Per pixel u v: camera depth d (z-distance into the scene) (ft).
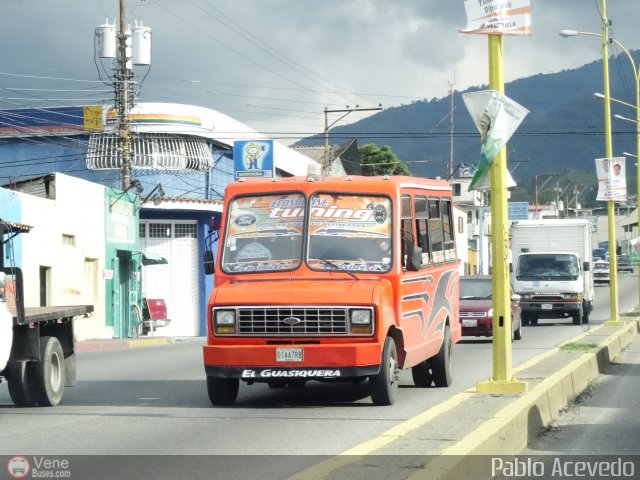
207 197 166.50
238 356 43.73
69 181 118.32
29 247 105.70
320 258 45.96
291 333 43.50
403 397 48.80
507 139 40.88
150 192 151.23
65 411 44.91
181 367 71.97
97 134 156.76
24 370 45.80
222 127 169.17
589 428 38.93
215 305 44.34
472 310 94.17
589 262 137.49
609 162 109.91
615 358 75.05
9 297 46.01
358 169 256.52
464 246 295.69
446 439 29.78
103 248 128.57
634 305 199.41
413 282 48.11
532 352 79.15
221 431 37.93
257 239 46.96
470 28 40.45
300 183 47.60
